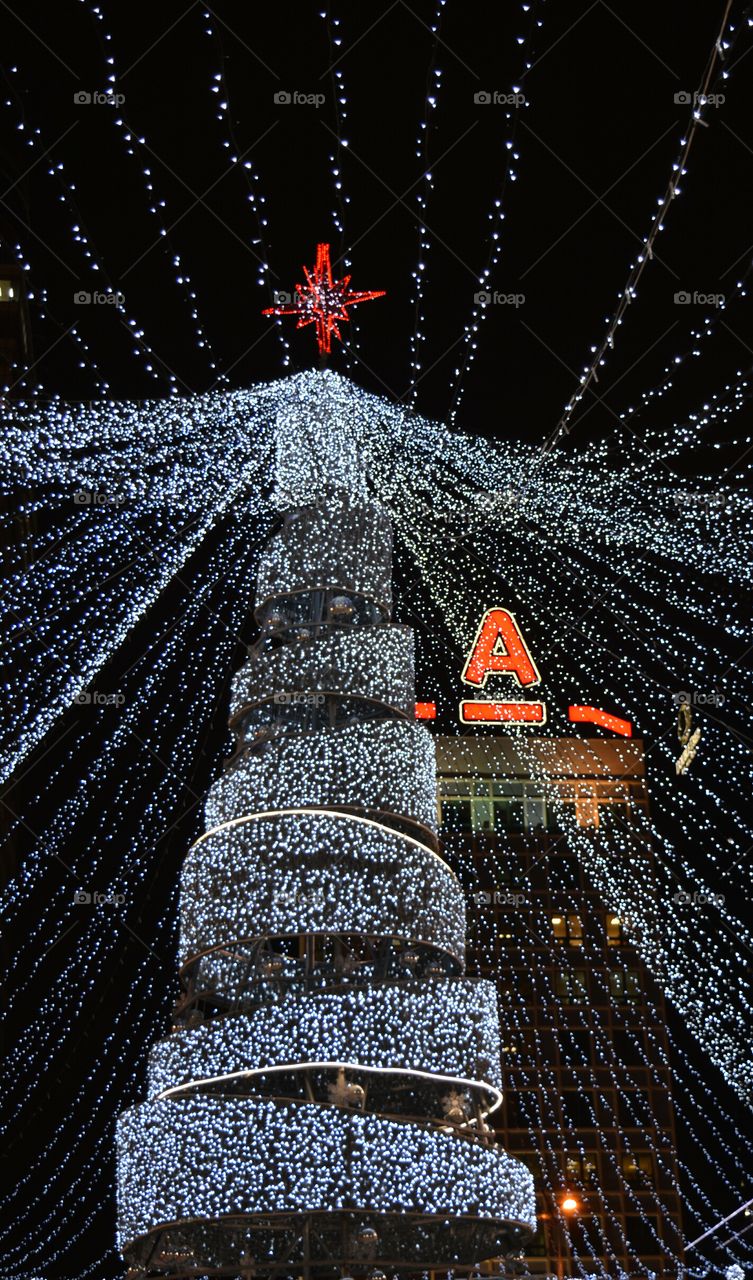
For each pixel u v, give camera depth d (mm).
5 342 50625
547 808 69750
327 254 22266
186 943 19016
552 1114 62938
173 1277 17688
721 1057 46969
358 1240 17234
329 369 22125
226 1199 16953
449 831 68875
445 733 71000
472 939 66500
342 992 18062
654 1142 62219
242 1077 19031
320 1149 17047
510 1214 17797
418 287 22844
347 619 21422
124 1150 18188
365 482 22297
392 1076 19484
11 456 19531
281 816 18969
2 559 25000
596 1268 58781
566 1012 65188
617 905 67000
